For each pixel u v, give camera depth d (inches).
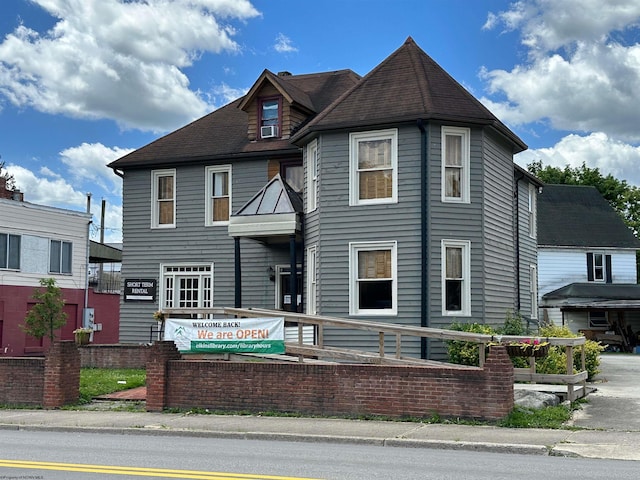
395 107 812.0
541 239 1716.3
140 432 534.3
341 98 854.5
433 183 794.2
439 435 490.0
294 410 585.6
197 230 1025.5
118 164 1057.5
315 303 849.5
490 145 850.8
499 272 861.8
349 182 823.7
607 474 372.5
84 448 457.1
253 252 987.3
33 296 1122.7
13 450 447.5
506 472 376.8
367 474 366.3
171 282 1040.2
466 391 538.9
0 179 1330.0
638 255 2263.8
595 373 815.7
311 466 390.0
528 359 701.9
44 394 652.7
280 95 989.8
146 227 1053.8
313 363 599.5
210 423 552.4
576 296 1616.6
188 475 358.6
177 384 620.7
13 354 1216.2
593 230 1765.5
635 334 1594.5
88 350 899.4
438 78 851.4
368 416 562.3
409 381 554.3
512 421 526.9
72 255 1353.3
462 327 756.6
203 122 1103.6
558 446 453.7
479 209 812.0
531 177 1075.9
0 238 1210.6
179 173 1043.9
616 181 2263.8
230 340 660.7
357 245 816.3
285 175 984.3
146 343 1029.2
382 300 807.7
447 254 800.9
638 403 629.9
